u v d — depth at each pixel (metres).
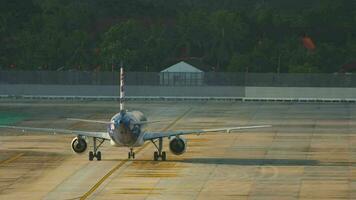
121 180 186.62
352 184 182.00
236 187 178.50
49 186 180.38
